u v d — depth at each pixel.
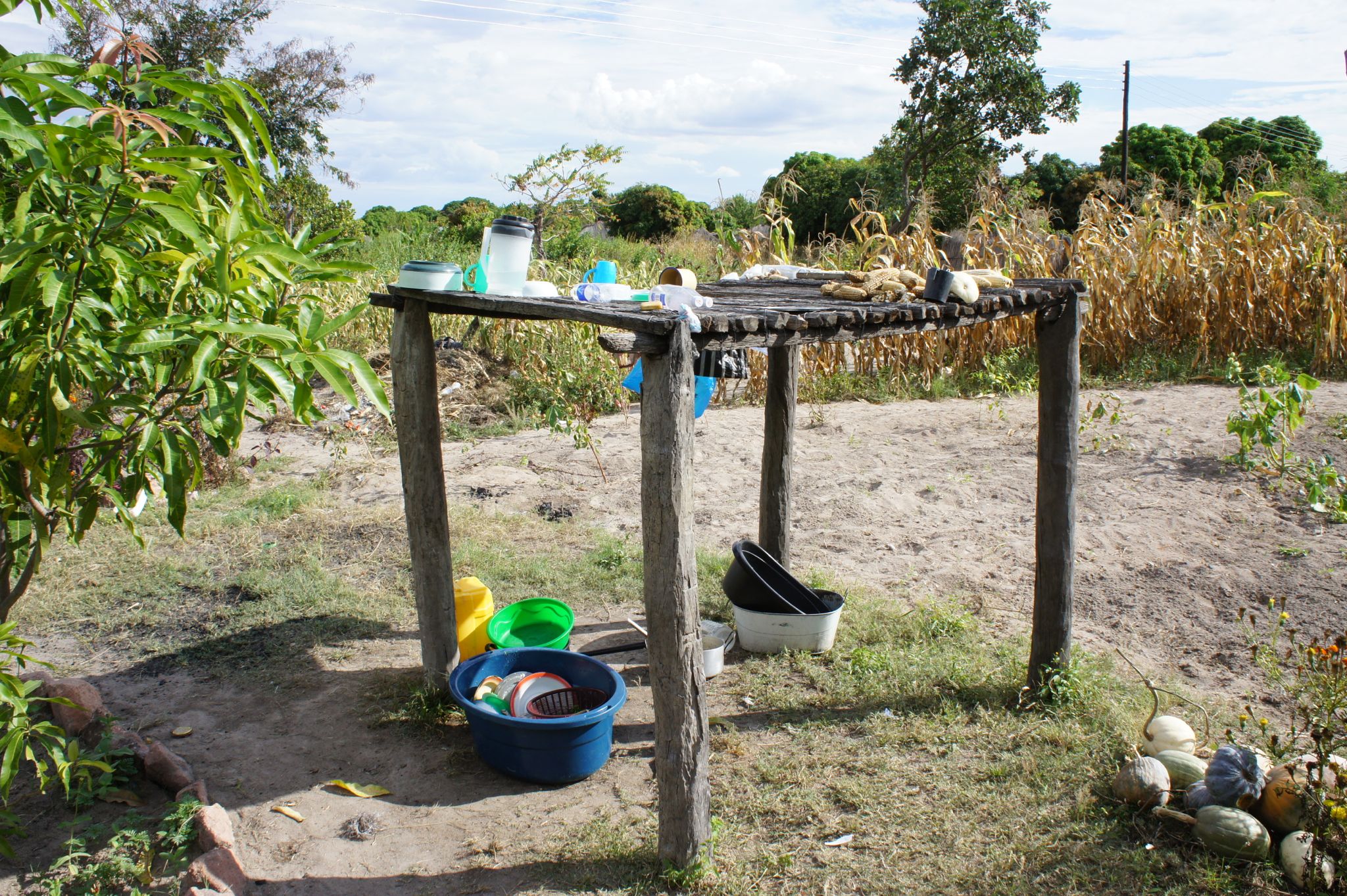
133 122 2.45
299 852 3.23
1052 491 3.93
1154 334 10.79
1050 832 3.17
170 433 2.77
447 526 4.19
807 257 11.84
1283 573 5.27
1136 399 9.16
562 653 4.04
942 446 8.11
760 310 3.23
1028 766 3.54
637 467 7.81
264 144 2.84
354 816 3.44
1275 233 10.45
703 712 2.98
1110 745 3.62
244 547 6.14
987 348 10.65
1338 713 3.68
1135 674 4.27
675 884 2.98
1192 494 6.52
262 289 2.99
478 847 3.24
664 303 3.40
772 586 4.89
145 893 2.95
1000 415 8.75
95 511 2.89
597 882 3.03
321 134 22.78
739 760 3.73
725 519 6.64
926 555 5.91
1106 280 10.45
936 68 28.25
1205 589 5.16
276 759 3.83
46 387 2.48
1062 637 4.02
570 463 7.94
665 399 2.72
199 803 3.36
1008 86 27.61
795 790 3.49
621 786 3.62
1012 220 11.47
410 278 3.80
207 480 7.35
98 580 5.61
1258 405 8.27
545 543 6.25
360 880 3.08
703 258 15.77
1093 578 5.39
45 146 2.41
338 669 4.62
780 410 5.12
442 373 10.52
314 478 7.63
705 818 3.04
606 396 9.82
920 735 3.80
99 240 2.53
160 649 4.80
